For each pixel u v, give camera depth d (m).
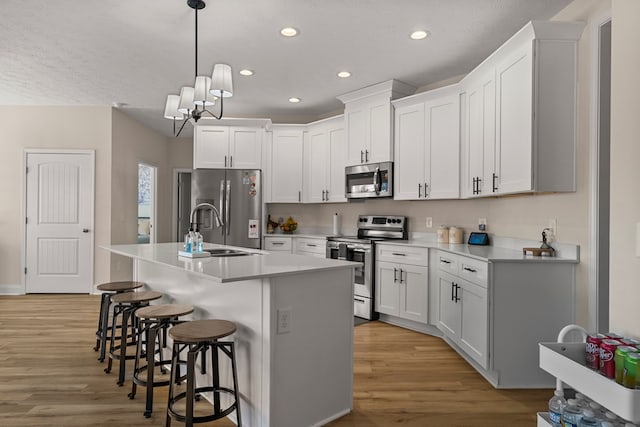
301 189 5.32
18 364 2.92
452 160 3.67
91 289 5.26
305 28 3.01
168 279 2.86
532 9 2.74
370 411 2.29
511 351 2.60
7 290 5.20
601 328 2.44
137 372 2.40
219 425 2.11
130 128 5.82
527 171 2.60
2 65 3.76
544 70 2.56
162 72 3.93
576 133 2.59
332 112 5.48
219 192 5.08
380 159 4.32
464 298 2.99
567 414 1.46
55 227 5.24
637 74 1.44
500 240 3.47
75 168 5.25
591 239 2.48
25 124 5.18
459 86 3.55
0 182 5.16
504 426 2.14
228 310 2.21
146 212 7.21
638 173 1.44
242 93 4.64
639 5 1.43
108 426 2.10
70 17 2.84
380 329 3.88
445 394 2.51
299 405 2.05
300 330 2.05
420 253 3.72
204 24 2.95
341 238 4.55
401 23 2.94
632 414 1.18
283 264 2.24
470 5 2.69
